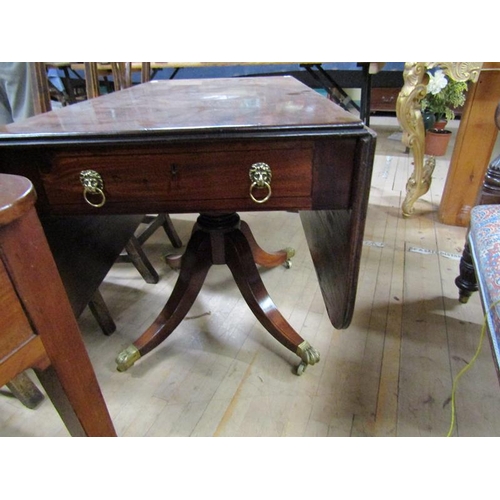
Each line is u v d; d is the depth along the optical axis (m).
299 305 1.21
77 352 0.50
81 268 0.82
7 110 1.33
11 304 0.39
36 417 0.88
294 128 0.55
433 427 0.82
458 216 1.66
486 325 0.60
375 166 2.46
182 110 0.69
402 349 1.02
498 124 0.79
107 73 1.97
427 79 1.47
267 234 1.68
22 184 0.40
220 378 0.96
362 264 1.40
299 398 0.89
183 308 1.00
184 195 0.60
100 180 0.58
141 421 0.85
